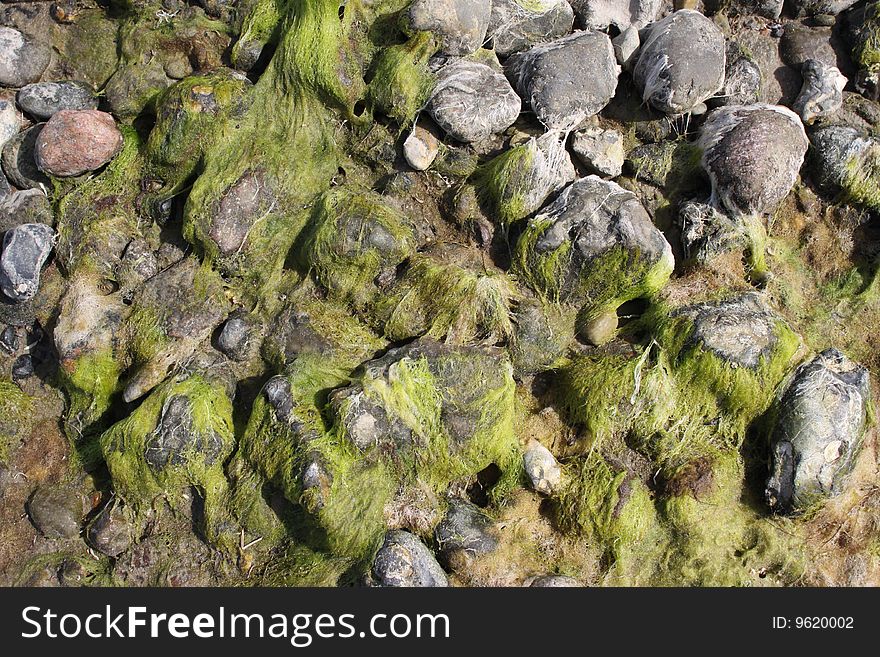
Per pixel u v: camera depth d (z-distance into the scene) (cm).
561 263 105
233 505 102
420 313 104
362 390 100
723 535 102
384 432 100
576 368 105
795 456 101
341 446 100
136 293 107
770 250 108
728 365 102
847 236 109
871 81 110
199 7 113
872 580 102
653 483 104
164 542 103
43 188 111
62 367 106
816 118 110
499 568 101
